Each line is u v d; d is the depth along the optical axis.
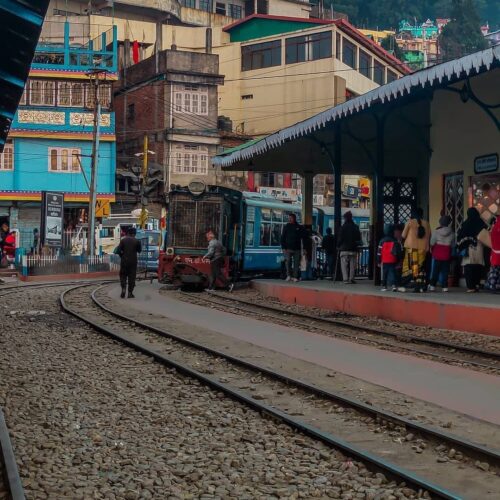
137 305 19.39
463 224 16.30
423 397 8.46
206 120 47.31
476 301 13.76
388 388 8.98
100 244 42.25
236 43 53.19
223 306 19.31
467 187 17.89
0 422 6.99
